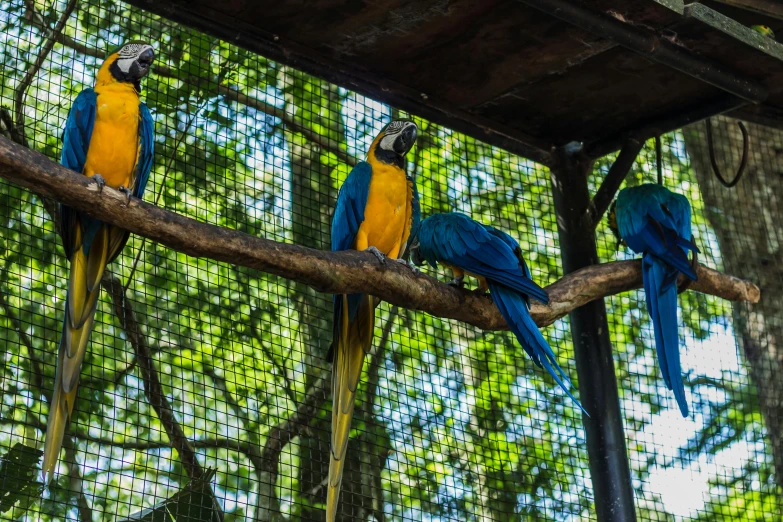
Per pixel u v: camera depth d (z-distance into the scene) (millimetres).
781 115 5566
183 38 7586
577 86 5008
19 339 6703
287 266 3646
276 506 7469
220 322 7531
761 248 8359
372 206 4551
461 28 4492
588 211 5441
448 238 4387
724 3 4988
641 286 5137
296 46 4660
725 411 8719
